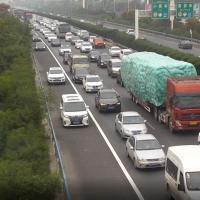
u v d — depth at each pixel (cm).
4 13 12200
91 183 2219
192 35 9175
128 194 2053
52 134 2838
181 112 3019
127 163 2509
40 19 16325
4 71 4803
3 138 2689
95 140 2995
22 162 2177
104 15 16138
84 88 4684
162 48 6341
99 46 8281
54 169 2348
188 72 3300
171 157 1934
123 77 4312
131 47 7769
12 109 3425
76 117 3316
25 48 5969
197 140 2933
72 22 13538
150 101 3453
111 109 3728
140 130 2925
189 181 1736
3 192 1817
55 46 8619
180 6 6019
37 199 1822
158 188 2116
